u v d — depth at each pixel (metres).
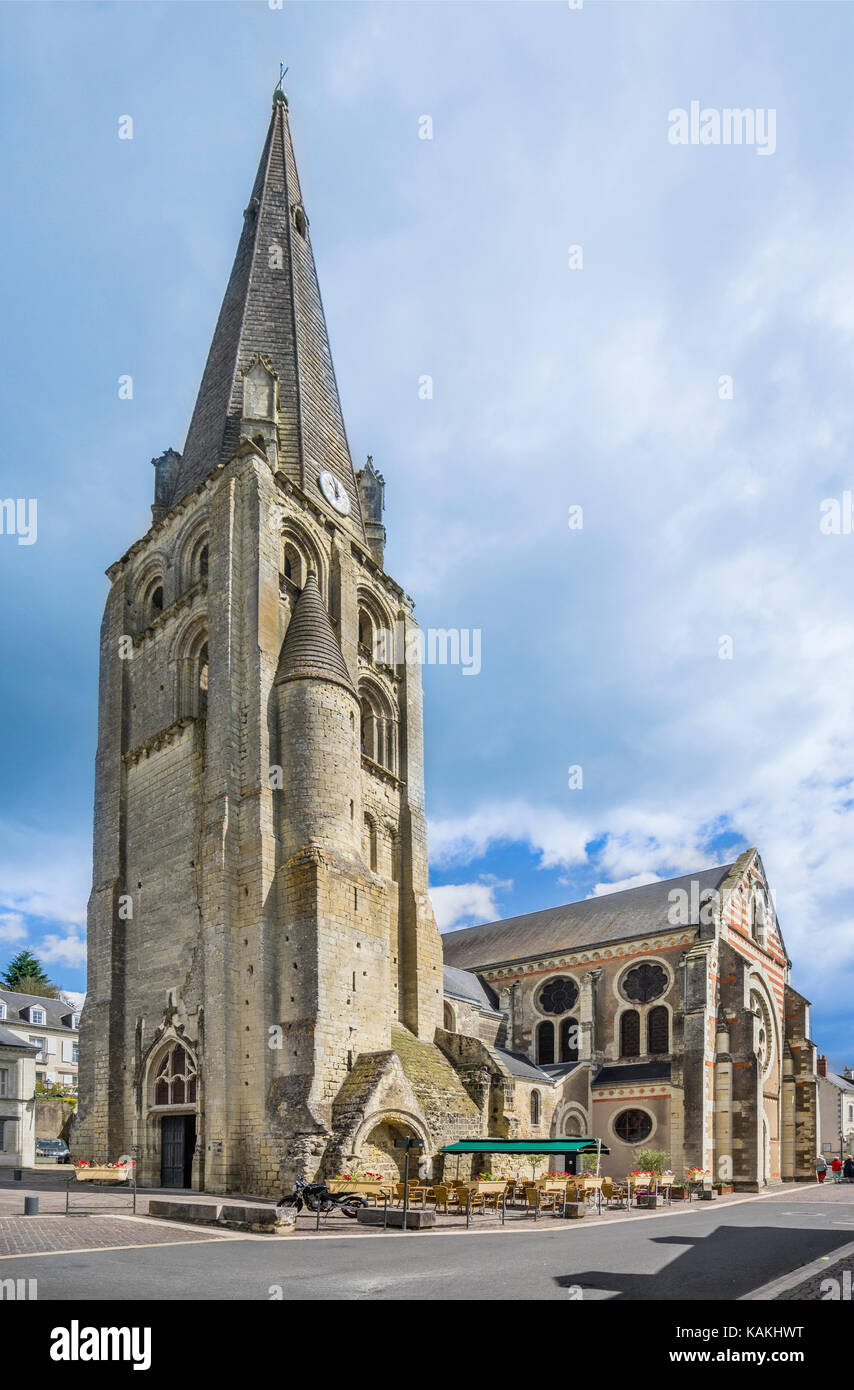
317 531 49.75
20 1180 43.66
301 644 43.62
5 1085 61.34
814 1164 63.31
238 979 38.84
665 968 61.03
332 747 42.09
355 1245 23.38
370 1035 39.69
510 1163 44.38
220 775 41.22
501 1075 46.41
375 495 59.84
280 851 40.59
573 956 65.50
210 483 48.50
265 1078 36.84
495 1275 18.53
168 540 51.09
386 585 55.53
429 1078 42.50
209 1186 36.41
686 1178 49.34
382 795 50.78
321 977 37.62
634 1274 18.78
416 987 48.31
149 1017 42.88
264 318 56.91
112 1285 17.03
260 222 60.31
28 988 105.88
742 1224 30.77
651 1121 56.34
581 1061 60.78
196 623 47.09
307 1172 34.09
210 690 43.25
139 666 50.78
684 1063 55.47
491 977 69.69
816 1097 64.62
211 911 39.69
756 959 64.56
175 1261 20.14
